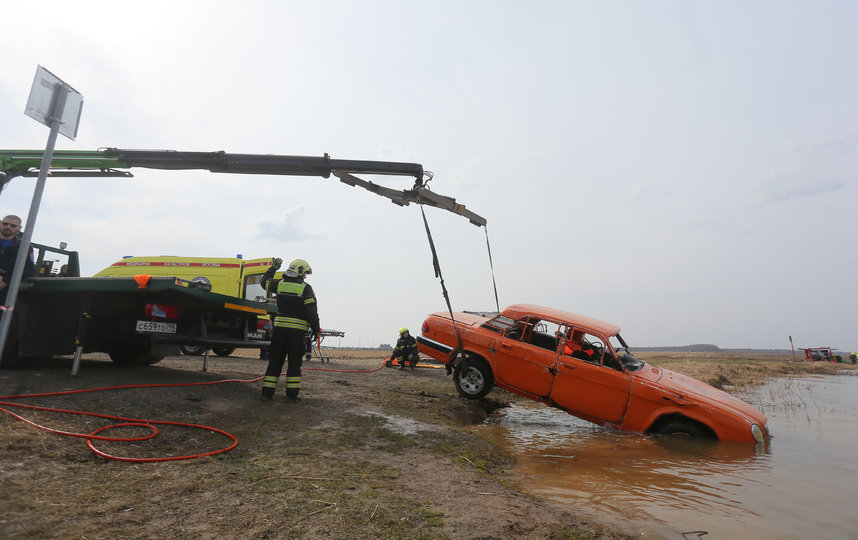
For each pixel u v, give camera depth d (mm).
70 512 2510
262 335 7590
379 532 2531
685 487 3869
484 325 8500
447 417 6746
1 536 2160
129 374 6539
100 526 2387
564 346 7598
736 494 3689
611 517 3062
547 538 2613
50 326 6359
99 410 4555
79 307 6578
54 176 7441
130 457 3533
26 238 5391
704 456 5191
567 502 3396
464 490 3344
